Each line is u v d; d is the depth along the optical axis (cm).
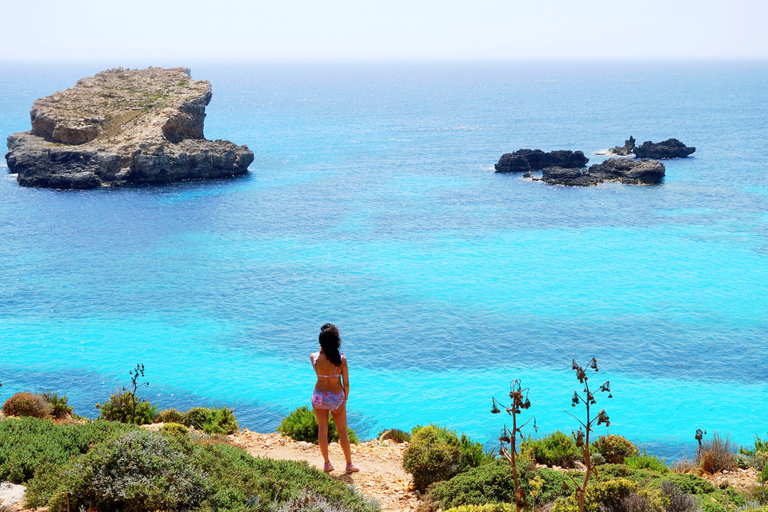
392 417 4425
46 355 5456
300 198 12562
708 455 1822
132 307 6756
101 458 835
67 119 14088
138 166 13025
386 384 4966
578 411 4456
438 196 12750
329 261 8581
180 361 5403
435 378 5075
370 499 1036
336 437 1722
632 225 10238
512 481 1184
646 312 6562
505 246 9231
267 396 4778
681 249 8894
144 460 848
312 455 1491
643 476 1348
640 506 1062
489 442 4038
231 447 1155
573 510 1048
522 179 14325
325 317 6531
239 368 5275
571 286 7462
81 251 8825
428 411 4512
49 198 11712
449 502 1138
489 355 5534
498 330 6125
